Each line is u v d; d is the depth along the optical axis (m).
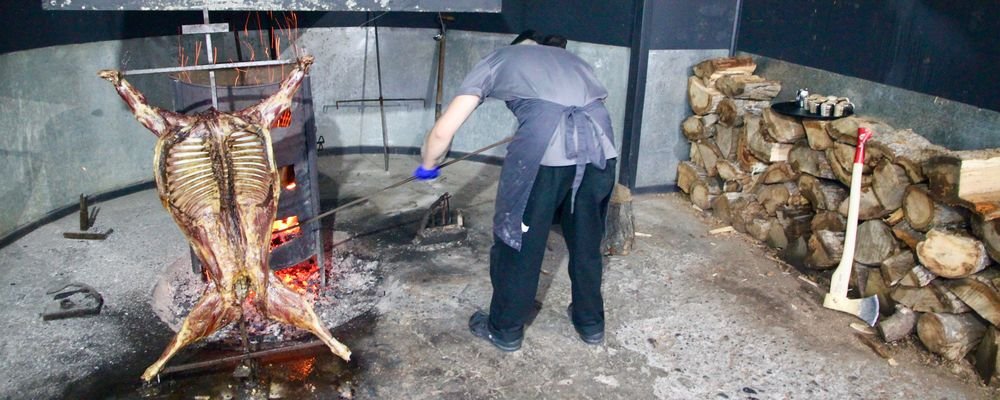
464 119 2.74
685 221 4.60
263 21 5.32
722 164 4.55
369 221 4.54
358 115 5.89
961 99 3.25
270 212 2.49
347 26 5.63
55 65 4.27
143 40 4.76
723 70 4.54
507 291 2.92
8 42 3.95
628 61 4.79
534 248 2.83
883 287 3.37
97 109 4.59
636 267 3.89
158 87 4.91
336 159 5.85
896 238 3.29
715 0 4.70
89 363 2.92
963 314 3.02
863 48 3.79
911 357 3.08
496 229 2.83
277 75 3.47
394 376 2.87
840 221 3.65
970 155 2.91
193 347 3.07
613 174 2.87
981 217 2.83
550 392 2.79
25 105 4.11
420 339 3.14
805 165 3.91
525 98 2.72
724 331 3.27
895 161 3.22
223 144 2.35
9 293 3.47
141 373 2.85
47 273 3.70
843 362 3.04
